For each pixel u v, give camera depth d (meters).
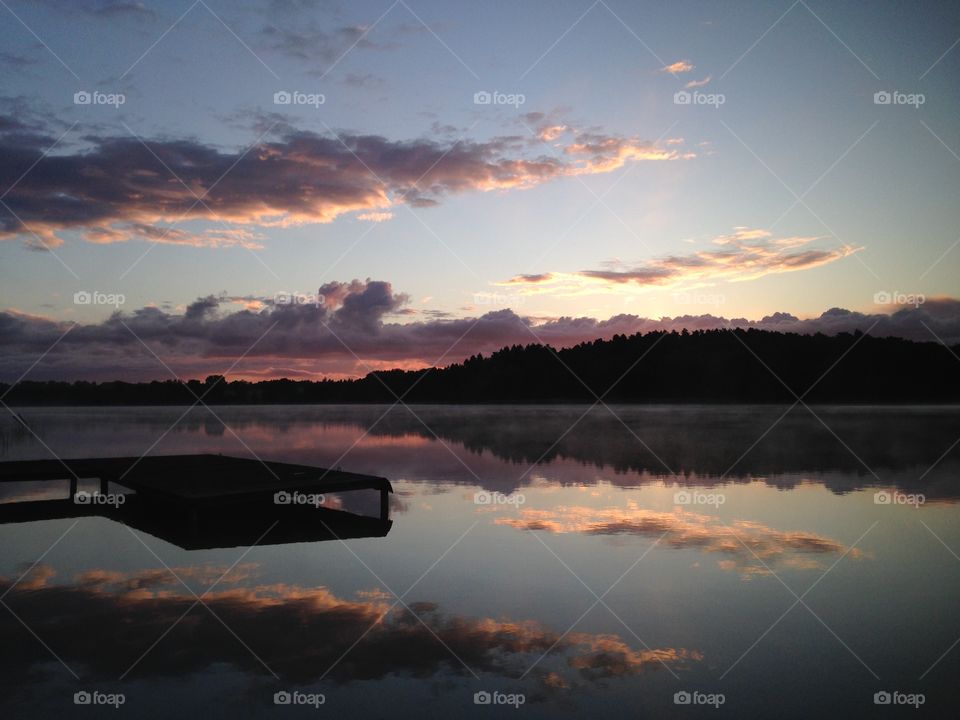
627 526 11.61
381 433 34.06
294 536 11.24
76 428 39.88
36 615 7.39
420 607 7.59
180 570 9.22
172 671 5.95
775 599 7.80
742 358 88.50
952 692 5.57
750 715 5.20
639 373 92.38
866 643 6.55
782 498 14.22
